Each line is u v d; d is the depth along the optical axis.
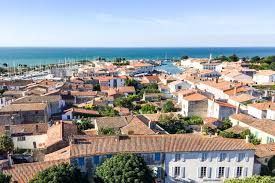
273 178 45.41
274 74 170.25
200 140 59.12
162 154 55.91
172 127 85.12
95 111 102.50
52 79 179.75
